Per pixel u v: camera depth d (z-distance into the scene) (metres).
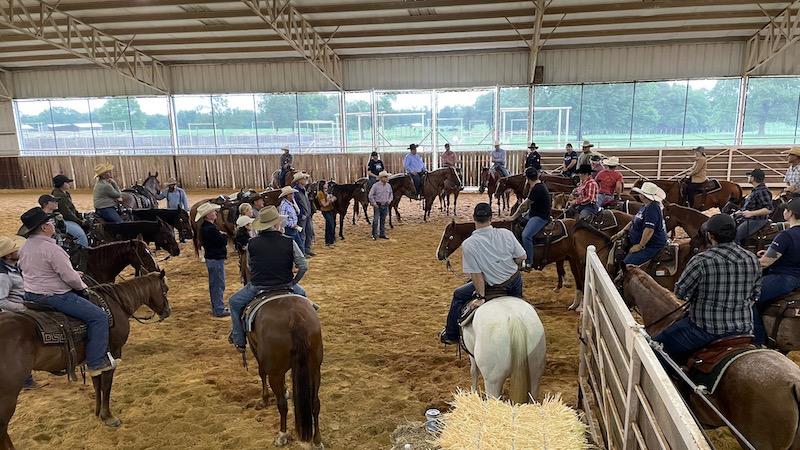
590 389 4.80
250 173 25.47
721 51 20.83
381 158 24.33
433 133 23.81
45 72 25.72
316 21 18.20
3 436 4.00
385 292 8.91
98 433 4.74
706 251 3.46
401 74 23.02
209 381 5.75
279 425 4.86
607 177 10.62
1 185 26.78
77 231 8.60
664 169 21.92
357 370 5.93
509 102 28.45
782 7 17.30
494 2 16.08
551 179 15.70
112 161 25.95
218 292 7.83
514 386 3.76
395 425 4.80
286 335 4.13
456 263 10.91
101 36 20.25
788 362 3.02
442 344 6.59
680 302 4.15
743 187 21.47
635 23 18.44
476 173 23.64
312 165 24.70
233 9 17.14
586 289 4.70
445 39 20.58
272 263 4.61
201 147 25.89
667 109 25.92
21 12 16.86
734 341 3.36
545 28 18.98
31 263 4.29
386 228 15.19
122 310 5.11
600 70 21.64
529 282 9.35
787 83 22.14
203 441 4.62
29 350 4.05
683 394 3.50
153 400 5.35
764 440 2.94
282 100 25.95
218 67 24.39
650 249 6.36
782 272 4.58
